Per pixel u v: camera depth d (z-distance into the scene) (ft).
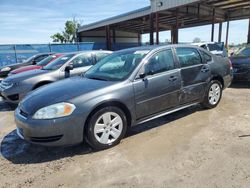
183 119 14.73
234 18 69.72
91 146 11.01
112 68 13.53
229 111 15.88
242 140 11.32
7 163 10.38
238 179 8.32
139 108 12.09
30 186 8.61
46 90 11.87
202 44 35.91
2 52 66.03
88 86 11.43
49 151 11.34
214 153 10.19
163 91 12.94
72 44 79.77
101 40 123.44
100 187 8.32
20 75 19.90
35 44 71.05
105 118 11.03
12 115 18.12
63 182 8.74
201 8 62.59
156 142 11.63
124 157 10.34
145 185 8.27
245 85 25.36
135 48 14.57
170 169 9.16
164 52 13.55
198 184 8.17
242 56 25.35
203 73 15.23
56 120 9.93
